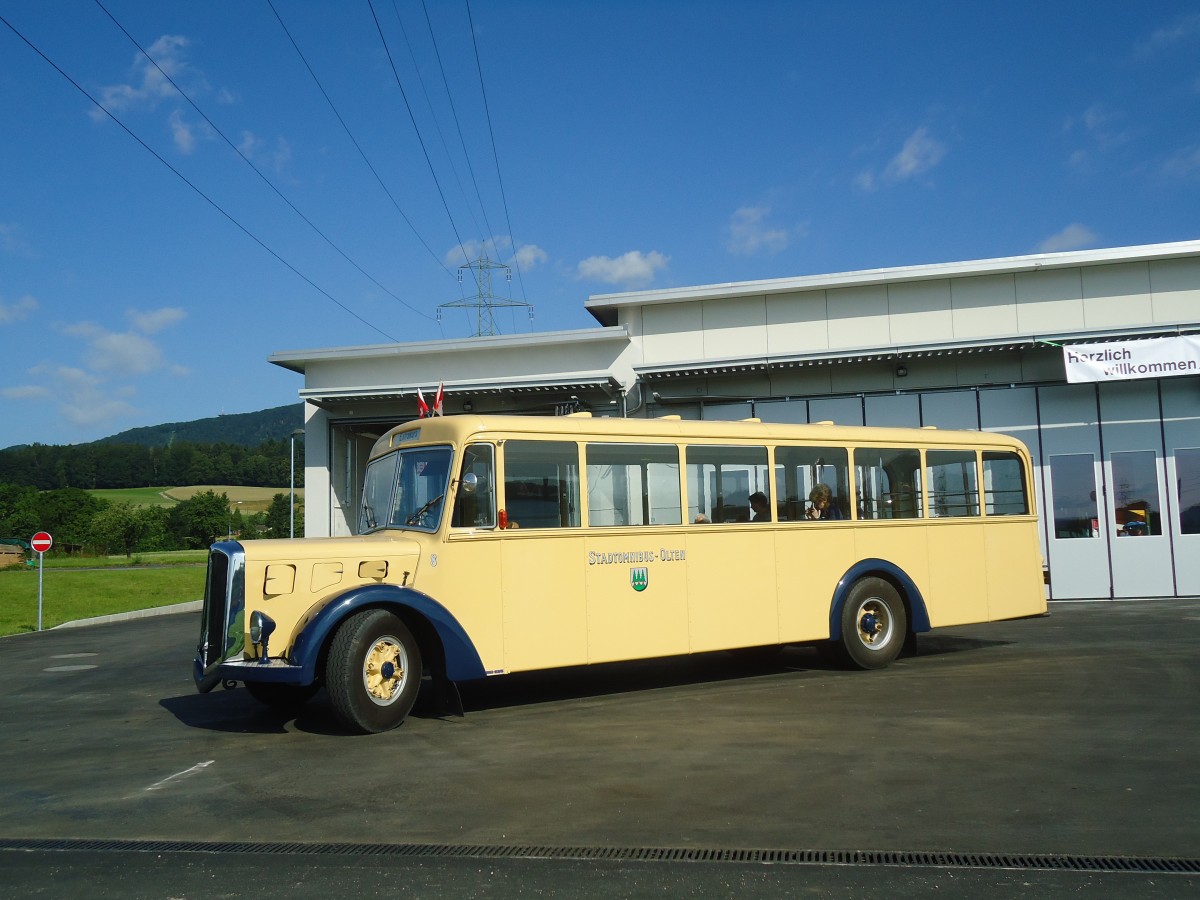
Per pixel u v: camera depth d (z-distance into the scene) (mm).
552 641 9312
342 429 25375
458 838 5398
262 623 8203
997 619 12281
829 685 10219
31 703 11125
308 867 4980
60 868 5062
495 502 9141
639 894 4512
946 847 5082
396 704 8398
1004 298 21359
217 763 7434
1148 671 10547
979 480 12391
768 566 10703
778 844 5180
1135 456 20297
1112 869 4734
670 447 10242
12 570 41375
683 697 9742
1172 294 20672
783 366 21328
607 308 23562
